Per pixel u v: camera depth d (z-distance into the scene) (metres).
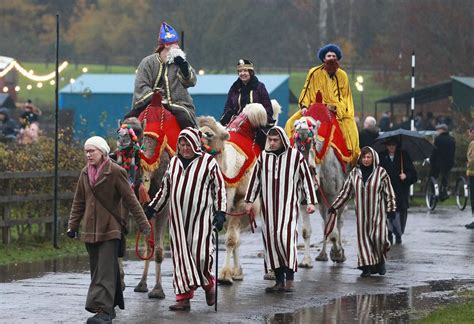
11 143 49.53
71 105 73.81
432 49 109.88
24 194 37.50
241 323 24.22
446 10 109.12
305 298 27.62
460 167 63.53
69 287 28.61
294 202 28.62
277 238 28.34
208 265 25.83
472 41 109.25
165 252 36.84
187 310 25.66
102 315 23.55
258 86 32.59
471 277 31.59
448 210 54.78
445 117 84.19
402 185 39.69
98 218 23.69
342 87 35.84
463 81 79.06
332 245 35.47
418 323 24.06
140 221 23.92
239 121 30.42
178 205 25.84
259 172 28.73
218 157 28.97
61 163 39.53
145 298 27.30
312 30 137.50
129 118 27.47
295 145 32.31
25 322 23.86
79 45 135.50
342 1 138.88
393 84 116.44
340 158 34.00
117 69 127.69
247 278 30.95
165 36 29.75
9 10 136.00
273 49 132.62
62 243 37.88
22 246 36.72
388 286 29.75
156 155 27.53
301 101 35.94
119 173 23.81
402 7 120.00
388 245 31.59
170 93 29.42
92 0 140.75
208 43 118.81
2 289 28.22
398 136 40.38
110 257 23.69
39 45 135.75
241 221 30.36
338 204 32.25
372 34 136.12
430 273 32.28
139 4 133.88
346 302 27.09
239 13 123.00
